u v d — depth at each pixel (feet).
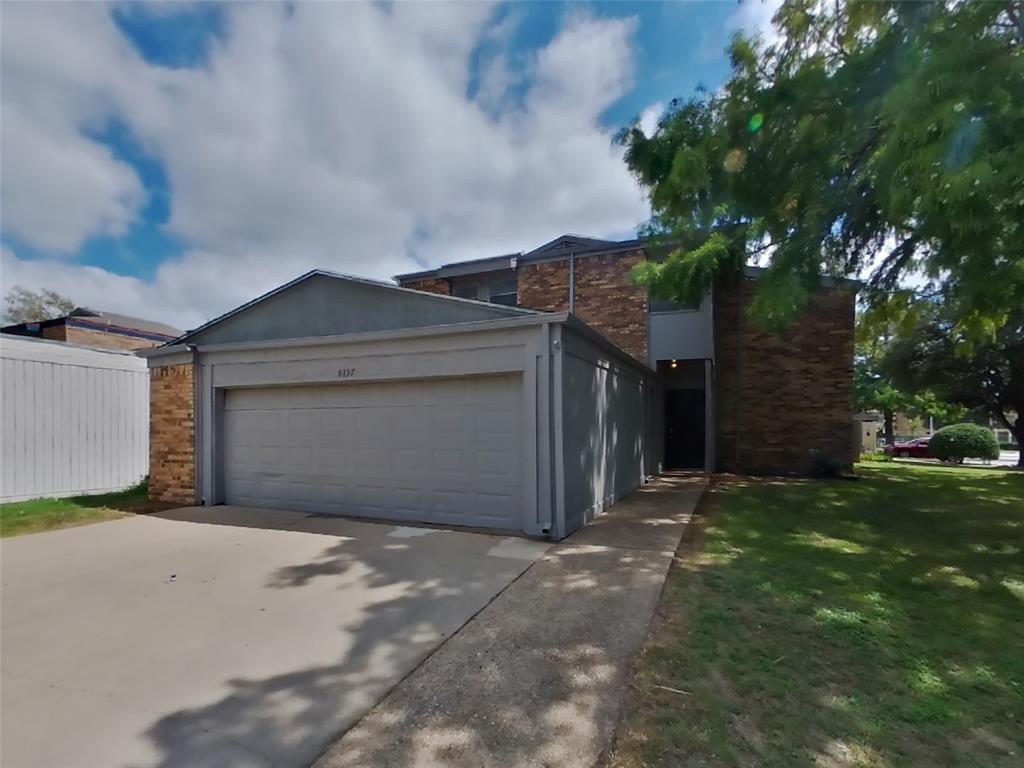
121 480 34.58
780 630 11.11
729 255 25.57
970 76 12.26
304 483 24.89
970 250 15.12
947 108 11.97
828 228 21.70
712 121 20.26
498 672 9.41
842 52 17.85
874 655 9.96
